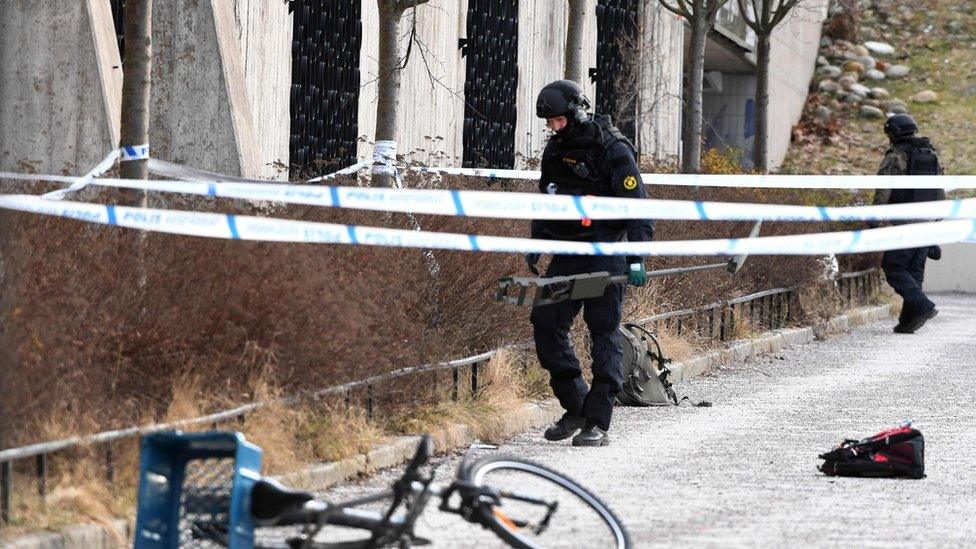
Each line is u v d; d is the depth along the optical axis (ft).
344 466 70.64
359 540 47.09
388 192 64.44
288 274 71.56
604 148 81.20
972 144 301.63
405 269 84.69
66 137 99.81
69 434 58.39
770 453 83.71
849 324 168.66
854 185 87.61
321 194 63.67
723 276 135.13
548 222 82.43
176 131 110.73
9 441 56.24
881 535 61.46
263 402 68.23
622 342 103.45
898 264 163.02
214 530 47.62
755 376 123.13
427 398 84.53
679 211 67.00
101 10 102.94
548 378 98.43
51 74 100.53
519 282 79.51
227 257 70.23
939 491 72.59
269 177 120.98
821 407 104.27
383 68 102.68
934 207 64.49
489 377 91.56
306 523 46.55
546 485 50.19
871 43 336.08
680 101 231.30
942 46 338.13
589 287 80.02
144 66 76.54
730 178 103.04
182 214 61.82
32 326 58.34
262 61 123.03
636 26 207.21
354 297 75.66
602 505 50.62
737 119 302.66
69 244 65.77
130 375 66.08
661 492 71.00
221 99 110.32
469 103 162.71
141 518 47.52
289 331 70.44
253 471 46.91
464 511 47.83
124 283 66.44
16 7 101.24
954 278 233.14
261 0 122.62
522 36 176.76
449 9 157.48
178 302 68.13
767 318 150.10
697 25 166.40
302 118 130.11
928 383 119.55
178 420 62.75
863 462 76.38
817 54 330.54
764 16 194.29
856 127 311.47
